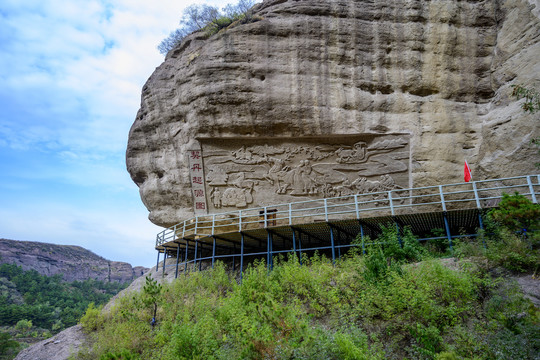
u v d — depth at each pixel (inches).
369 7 694.5
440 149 638.5
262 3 773.9
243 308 376.5
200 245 724.7
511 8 644.1
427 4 685.9
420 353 276.4
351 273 393.7
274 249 717.3
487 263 367.9
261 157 728.3
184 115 757.9
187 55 771.4
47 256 5610.2
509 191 550.6
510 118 568.1
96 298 3545.8
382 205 660.1
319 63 683.4
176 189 780.0
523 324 269.9
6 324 2332.7
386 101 668.1
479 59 667.4
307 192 703.7
